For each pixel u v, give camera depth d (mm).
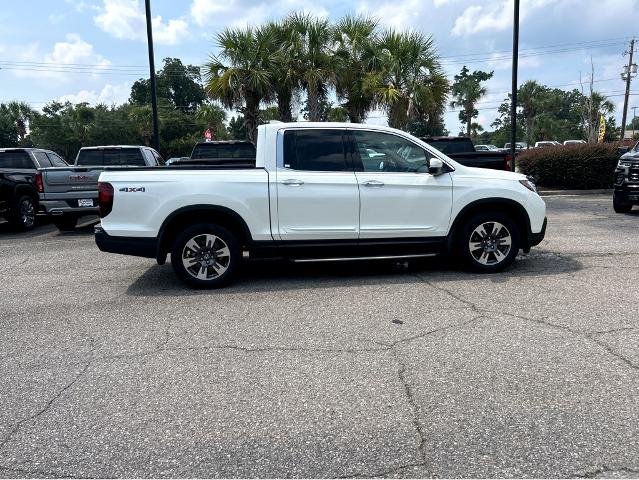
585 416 3279
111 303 5938
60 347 4633
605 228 10258
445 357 4195
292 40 16672
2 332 5059
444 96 17812
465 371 3934
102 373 4070
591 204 14406
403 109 17312
